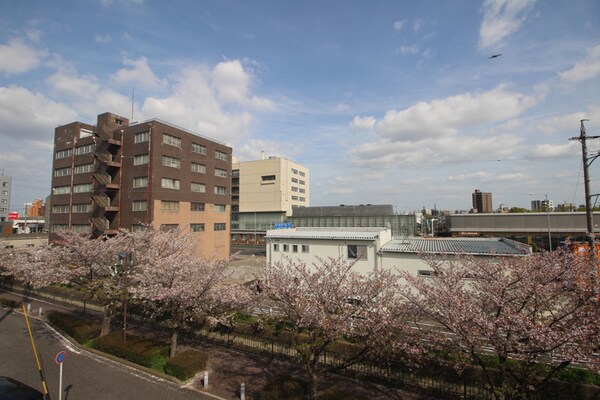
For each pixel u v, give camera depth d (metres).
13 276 29.55
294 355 14.80
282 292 10.75
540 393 10.23
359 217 64.12
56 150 45.75
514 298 8.75
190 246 22.89
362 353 10.36
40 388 12.12
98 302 23.64
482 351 11.62
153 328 19.05
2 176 79.44
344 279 11.65
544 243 40.56
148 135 37.34
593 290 7.75
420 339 10.14
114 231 37.25
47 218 81.25
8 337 17.66
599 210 38.38
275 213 77.25
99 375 13.31
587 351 7.41
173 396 11.68
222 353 15.52
